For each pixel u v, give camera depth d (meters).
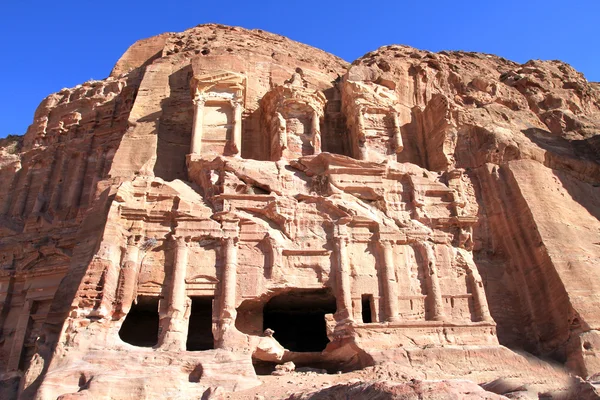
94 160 33.09
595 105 40.59
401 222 23.08
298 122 28.22
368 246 22.31
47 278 26.80
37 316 25.67
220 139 27.12
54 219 30.50
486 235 25.03
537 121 33.94
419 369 18.61
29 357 24.77
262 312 21.58
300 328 25.27
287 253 21.62
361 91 29.73
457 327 20.62
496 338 20.64
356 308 20.88
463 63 40.16
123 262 20.58
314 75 35.56
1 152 36.72
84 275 19.58
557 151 28.98
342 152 30.67
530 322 22.39
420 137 31.19
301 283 21.12
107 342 18.59
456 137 28.98
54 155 33.91
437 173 25.83
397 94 33.28
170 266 20.98
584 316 20.28
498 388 15.05
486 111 31.75
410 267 22.05
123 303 19.66
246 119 30.94
